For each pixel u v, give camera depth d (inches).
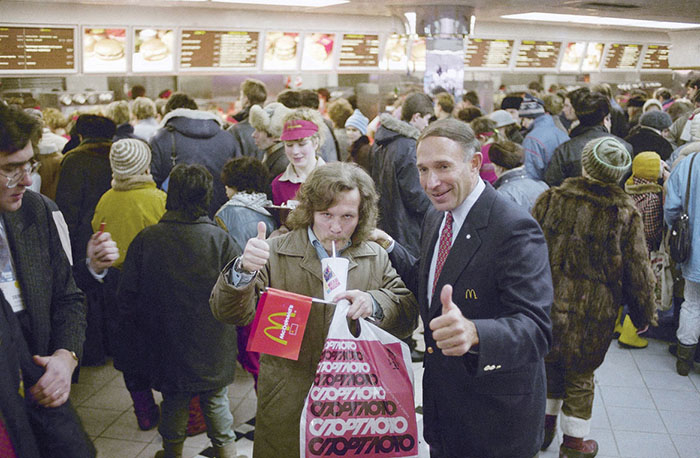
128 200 143.6
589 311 116.9
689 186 157.9
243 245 134.0
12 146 62.2
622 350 188.9
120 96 250.7
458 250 76.9
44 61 228.5
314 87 304.0
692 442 139.6
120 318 120.9
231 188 141.0
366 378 74.7
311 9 253.8
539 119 206.7
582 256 116.8
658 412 152.4
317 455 73.8
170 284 115.3
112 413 153.0
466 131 75.1
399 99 245.3
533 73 362.0
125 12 237.5
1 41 217.6
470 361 67.8
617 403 157.1
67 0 218.4
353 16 288.4
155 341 118.0
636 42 386.0
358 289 83.8
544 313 71.4
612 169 116.3
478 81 279.3
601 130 177.2
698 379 169.8
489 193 77.4
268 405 83.2
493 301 75.6
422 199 168.7
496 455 78.4
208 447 136.0
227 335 119.6
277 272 83.0
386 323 82.4
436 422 82.7
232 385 166.2
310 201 81.4
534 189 153.4
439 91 215.9
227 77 277.7
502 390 76.7
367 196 82.9
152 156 173.6
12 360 61.1
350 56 297.6
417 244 173.2
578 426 125.4
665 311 198.2
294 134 146.8
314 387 74.2
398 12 223.9
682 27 343.0
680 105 267.6
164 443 122.3
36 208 74.3
